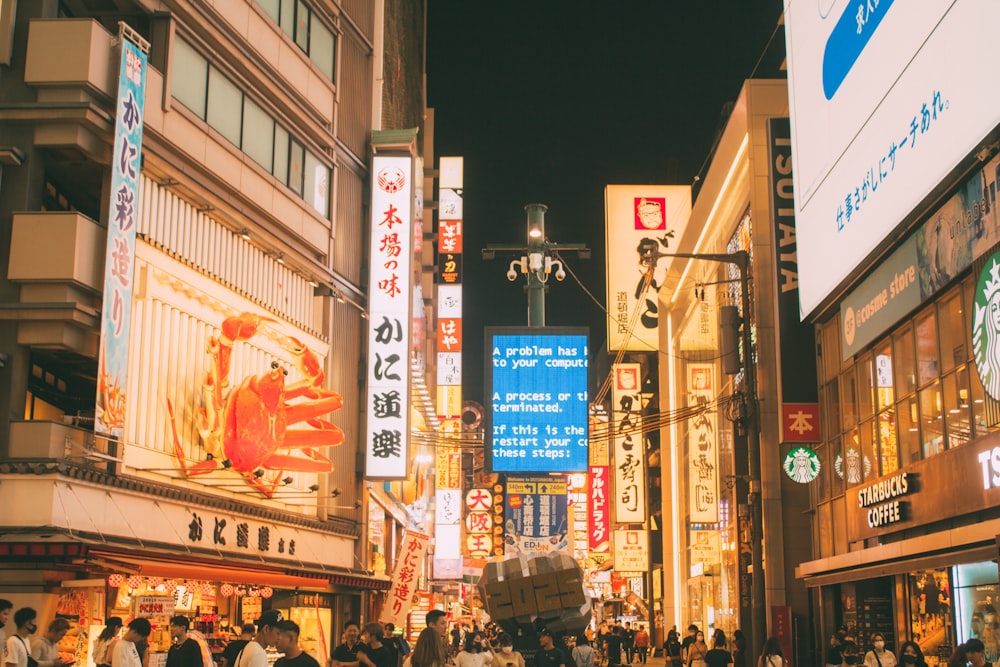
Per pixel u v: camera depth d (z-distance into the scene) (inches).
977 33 641.0
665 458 2319.1
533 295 1354.6
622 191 2128.4
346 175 1259.8
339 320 1221.7
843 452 1078.4
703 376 1795.0
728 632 1641.2
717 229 1697.8
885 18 812.0
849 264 901.8
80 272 719.1
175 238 869.8
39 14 750.5
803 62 1036.5
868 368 1002.1
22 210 722.2
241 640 636.1
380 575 1342.3
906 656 618.8
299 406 1006.4
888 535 950.4
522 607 919.0
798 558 1259.8
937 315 827.4
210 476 892.6
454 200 2298.2
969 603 774.5
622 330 2100.1
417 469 1978.3
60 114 723.4
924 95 730.8
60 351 737.6
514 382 1331.2
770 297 1333.7
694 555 1876.2
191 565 783.1
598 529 2396.7
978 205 722.2
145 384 804.6
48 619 669.3
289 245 1071.0
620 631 1831.9
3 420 692.1
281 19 1075.9
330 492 1161.4
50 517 661.9
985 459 722.8
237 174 961.5
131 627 517.3
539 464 1306.6
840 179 925.2
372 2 1371.8
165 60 847.7
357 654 578.6
